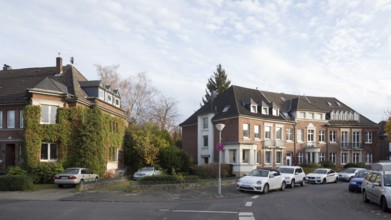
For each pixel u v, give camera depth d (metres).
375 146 60.25
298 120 54.66
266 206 17.25
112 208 15.86
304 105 55.94
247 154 45.69
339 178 39.19
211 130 49.72
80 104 33.91
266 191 24.59
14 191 24.00
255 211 15.44
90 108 34.66
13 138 32.84
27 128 31.14
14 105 33.31
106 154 36.34
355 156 59.47
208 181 27.75
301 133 55.03
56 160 32.28
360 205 18.17
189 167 42.31
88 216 13.53
